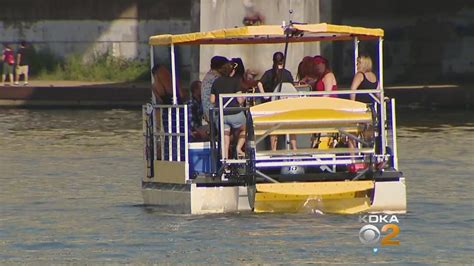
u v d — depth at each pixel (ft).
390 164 186.80
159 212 191.93
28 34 535.19
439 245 164.55
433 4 508.53
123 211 196.03
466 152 282.77
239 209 181.16
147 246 165.37
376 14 509.76
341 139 185.26
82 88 449.06
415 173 245.45
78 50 535.19
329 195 181.27
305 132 177.47
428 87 447.01
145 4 533.55
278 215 181.27
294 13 360.48
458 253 159.84
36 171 255.50
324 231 171.73
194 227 175.42
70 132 343.87
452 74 507.30
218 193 180.75
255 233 170.09
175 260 156.46
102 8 533.55
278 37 201.67
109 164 266.57
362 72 190.19
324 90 191.72
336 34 195.00
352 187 177.47
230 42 201.36
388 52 508.94
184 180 184.34
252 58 341.00
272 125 176.35
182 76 511.81
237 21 361.92
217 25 361.92
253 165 176.86
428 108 426.10
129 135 333.42
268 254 158.20
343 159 179.42
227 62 187.83
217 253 159.53
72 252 163.53
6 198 215.72
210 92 186.39
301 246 162.50
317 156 178.40
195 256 158.20
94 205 204.74
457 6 506.48
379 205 183.01
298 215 181.78
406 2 508.94
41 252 164.25
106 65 526.98
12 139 325.01
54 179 241.76
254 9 360.89
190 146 184.55
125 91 444.96
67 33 534.37
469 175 241.35
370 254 158.61
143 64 526.98
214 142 181.27
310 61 193.67
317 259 155.74
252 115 175.94
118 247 165.68
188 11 531.91
